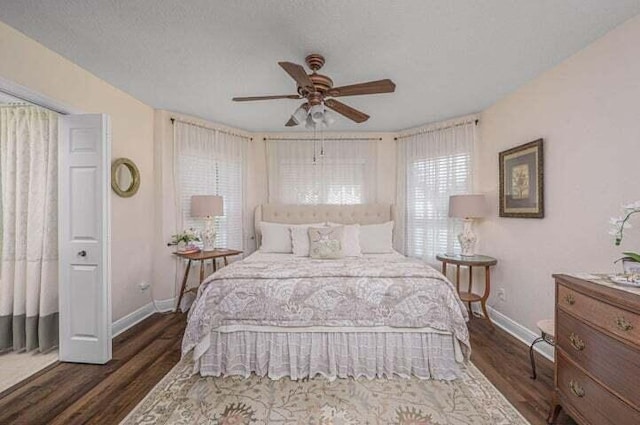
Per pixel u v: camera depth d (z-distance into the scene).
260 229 4.15
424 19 1.85
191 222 3.80
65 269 2.41
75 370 2.30
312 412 1.84
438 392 2.04
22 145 2.65
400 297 2.23
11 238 2.66
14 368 2.33
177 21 1.90
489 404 1.92
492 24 1.91
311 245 3.40
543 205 2.58
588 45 2.15
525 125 2.80
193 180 3.80
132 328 3.11
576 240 2.26
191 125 3.76
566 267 2.36
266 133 4.42
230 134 4.14
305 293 2.24
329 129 4.26
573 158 2.29
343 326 2.22
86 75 2.59
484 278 3.47
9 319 2.65
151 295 3.56
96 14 1.85
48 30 2.02
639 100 1.83
